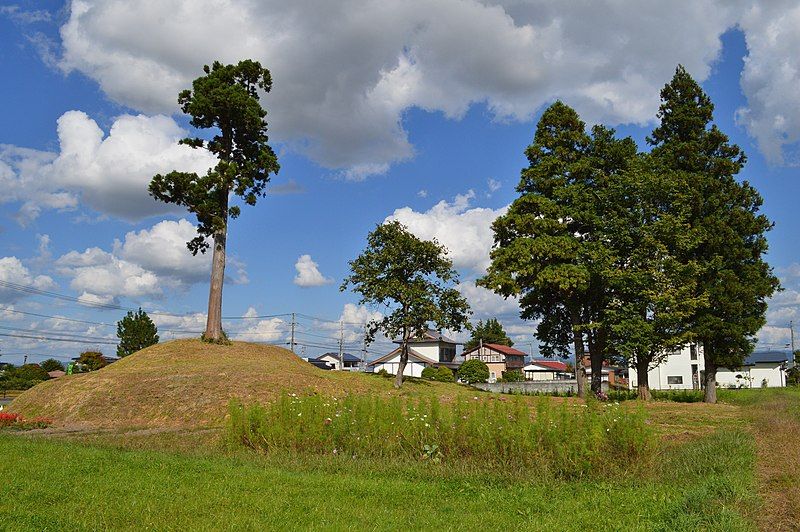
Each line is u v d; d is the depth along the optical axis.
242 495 9.12
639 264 31.50
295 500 8.83
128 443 17.06
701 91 34.44
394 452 12.95
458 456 12.27
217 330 36.56
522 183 35.41
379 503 8.83
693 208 32.44
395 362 81.12
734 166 33.19
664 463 11.58
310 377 30.44
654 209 31.89
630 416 11.71
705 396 33.25
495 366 87.19
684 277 31.20
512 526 7.62
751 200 33.34
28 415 25.81
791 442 13.74
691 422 20.69
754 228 32.66
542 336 36.84
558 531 7.46
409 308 37.09
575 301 34.31
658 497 9.03
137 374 28.38
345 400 14.77
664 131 35.12
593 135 35.28
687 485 9.65
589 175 34.62
